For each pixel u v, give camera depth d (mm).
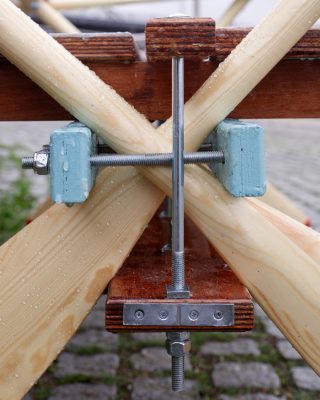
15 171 3865
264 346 1557
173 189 634
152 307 629
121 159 627
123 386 1359
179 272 643
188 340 692
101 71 752
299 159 4863
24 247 685
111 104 662
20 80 761
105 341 1578
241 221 669
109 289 670
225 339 1594
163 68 750
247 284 676
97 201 683
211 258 812
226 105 680
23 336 685
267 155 5094
